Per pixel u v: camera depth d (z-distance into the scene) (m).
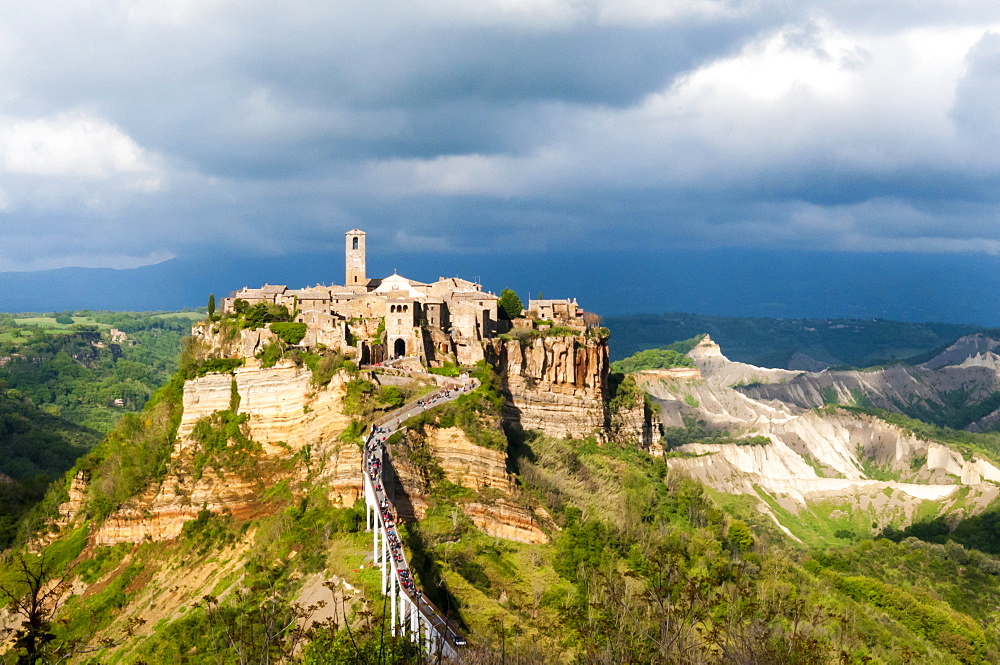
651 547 177.38
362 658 93.12
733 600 116.50
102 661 153.12
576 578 162.25
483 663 103.38
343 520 153.88
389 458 165.38
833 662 125.31
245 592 145.38
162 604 166.75
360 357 196.25
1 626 175.38
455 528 163.62
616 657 94.94
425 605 125.25
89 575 184.12
